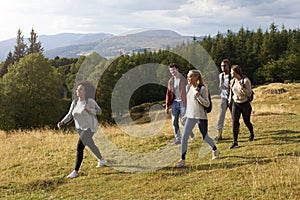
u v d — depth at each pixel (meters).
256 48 62.03
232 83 7.39
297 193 4.57
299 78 56.41
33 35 65.44
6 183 6.16
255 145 7.39
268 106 19.95
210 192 4.93
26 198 5.43
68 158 7.74
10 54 62.91
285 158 6.15
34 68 32.44
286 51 63.44
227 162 6.29
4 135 13.13
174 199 4.81
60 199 5.31
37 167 7.16
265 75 56.88
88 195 5.36
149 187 5.42
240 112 7.38
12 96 31.20
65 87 33.50
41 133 12.46
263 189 4.81
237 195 4.71
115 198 5.13
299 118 11.29
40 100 31.88
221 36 53.84
